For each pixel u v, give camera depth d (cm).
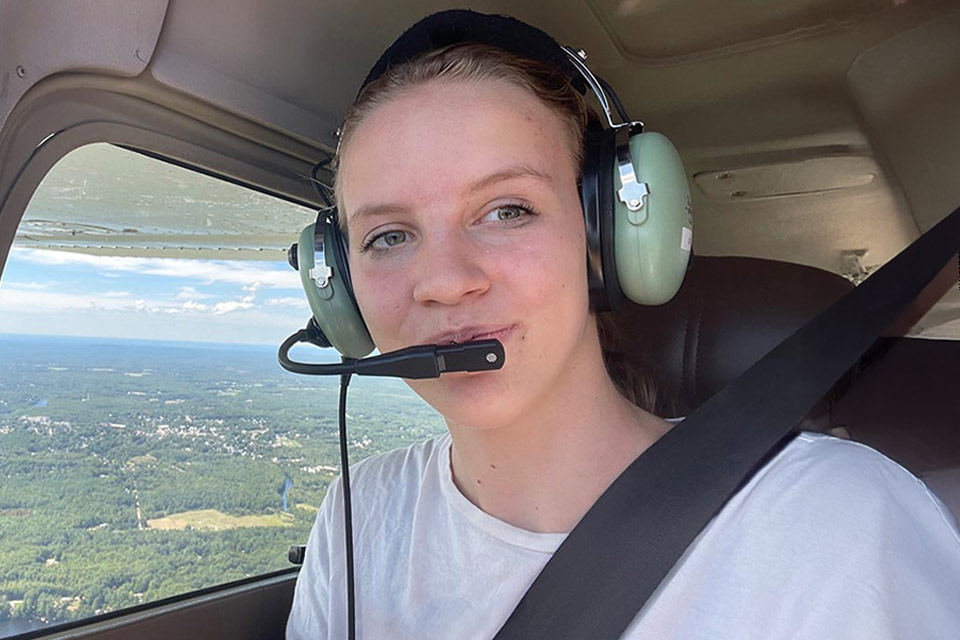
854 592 25
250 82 44
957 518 42
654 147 33
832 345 35
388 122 31
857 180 74
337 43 47
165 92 40
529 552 33
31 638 40
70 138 36
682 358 53
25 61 31
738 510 30
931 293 39
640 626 30
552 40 35
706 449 32
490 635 33
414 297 30
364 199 32
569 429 34
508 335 29
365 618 38
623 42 57
